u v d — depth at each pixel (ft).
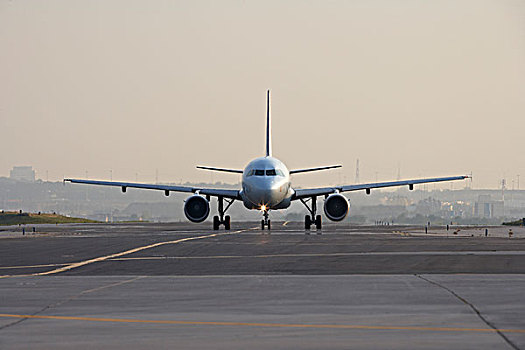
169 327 204.64
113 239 637.30
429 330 198.08
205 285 299.38
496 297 259.60
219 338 189.26
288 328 202.49
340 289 284.20
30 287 294.46
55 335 193.77
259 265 385.29
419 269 360.69
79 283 308.19
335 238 645.92
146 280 318.65
